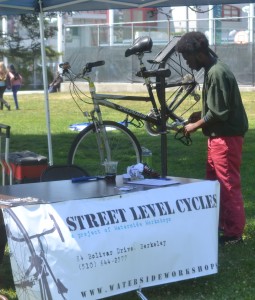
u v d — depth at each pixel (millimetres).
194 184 4664
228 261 5312
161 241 4449
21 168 6324
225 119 5367
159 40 26906
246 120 5543
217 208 4758
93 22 37531
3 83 19734
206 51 5422
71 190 4578
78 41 28641
